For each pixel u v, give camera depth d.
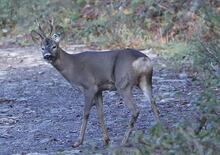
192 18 21.86
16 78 18.47
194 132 8.72
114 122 13.34
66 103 15.40
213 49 12.85
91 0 26.05
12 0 27.06
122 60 11.77
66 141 12.09
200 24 19.41
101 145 11.61
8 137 12.55
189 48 19.05
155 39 22.09
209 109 9.06
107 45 22.36
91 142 11.67
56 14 26.12
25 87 17.27
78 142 11.62
